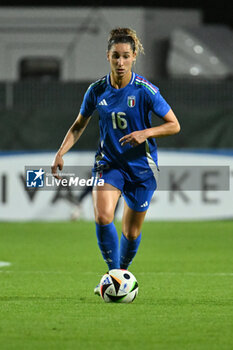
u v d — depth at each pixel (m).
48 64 89.75
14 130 63.44
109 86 27.11
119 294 27.55
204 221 65.12
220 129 63.75
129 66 26.58
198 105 65.31
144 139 26.23
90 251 47.38
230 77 82.75
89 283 33.84
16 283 33.78
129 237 28.62
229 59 83.69
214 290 31.84
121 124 27.17
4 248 48.75
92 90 27.52
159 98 26.98
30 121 63.44
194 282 34.31
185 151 63.84
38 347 21.02
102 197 27.39
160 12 89.50
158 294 30.62
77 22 89.38
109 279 27.62
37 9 89.19
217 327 23.81
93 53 89.50
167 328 23.61
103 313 26.08
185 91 65.25
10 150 63.62
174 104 65.31
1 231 58.66
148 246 50.00
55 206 65.00
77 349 20.80
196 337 22.34
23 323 24.33
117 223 63.03
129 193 28.03
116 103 27.03
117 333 22.84
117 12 88.88
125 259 29.27
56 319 25.00
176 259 43.50
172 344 21.42
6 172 63.97
